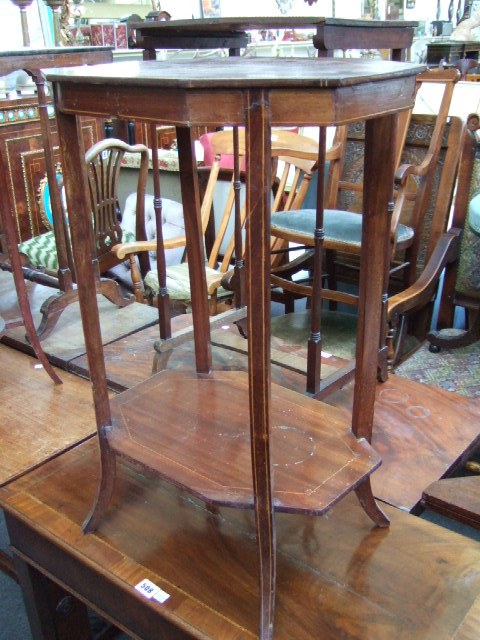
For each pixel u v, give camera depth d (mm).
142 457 1143
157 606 1111
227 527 1300
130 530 1296
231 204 2965
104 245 2828
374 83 913
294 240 2621
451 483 1418
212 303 2854
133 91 944
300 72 930
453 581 1146
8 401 1859
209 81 852
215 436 1207
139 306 2543
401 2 5445
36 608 1479
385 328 1843
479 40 5340
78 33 4102
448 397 1823
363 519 1309
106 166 2793
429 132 2908
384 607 1093
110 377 1920
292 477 1083
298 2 5312
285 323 3074
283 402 1338
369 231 1095
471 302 2828
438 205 2889
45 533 1296
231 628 1063
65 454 1577
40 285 2758
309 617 1078
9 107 3477
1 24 4219
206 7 5207
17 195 3627
